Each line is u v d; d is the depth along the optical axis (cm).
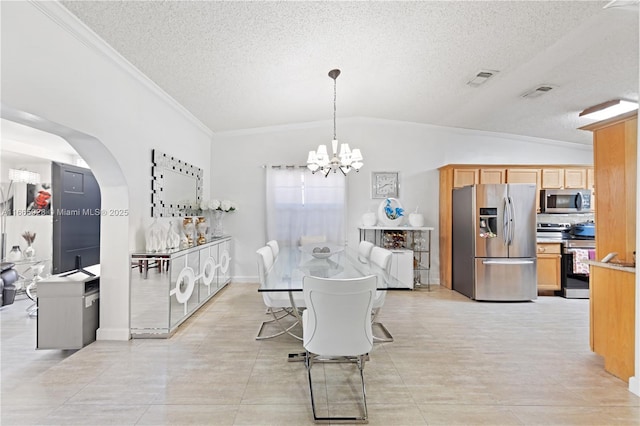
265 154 564
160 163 378
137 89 333
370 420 196
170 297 323
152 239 330
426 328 353
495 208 462
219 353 287
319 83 392
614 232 260
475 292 461
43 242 534
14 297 455
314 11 251
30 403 211
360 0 241
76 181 571
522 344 311
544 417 200
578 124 487
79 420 194
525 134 554
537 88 379
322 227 555
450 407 210
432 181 565
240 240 564
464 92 415
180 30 262
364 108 500
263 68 340
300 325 358
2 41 190
